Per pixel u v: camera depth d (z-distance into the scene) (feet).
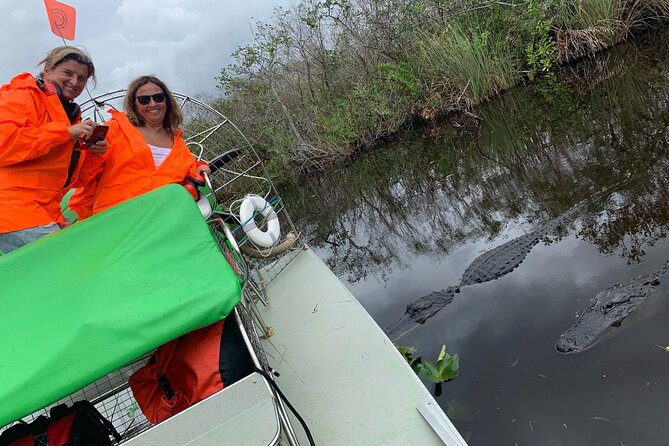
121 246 7.27
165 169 10.41
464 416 10.64
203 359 6.61
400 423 8.36
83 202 10.63
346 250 24.02
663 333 10.71
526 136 29.22
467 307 14.52
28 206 9.00
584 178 20.49
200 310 6.44
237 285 6.75
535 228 18.13
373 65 42.45
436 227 22.57
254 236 12.14
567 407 9.91
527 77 39.04
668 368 9.88
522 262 15.84
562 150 24.77
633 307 11.60
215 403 6.13
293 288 13.48
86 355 6.13
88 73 10.05
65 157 9.41
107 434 7.04
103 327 6.30
